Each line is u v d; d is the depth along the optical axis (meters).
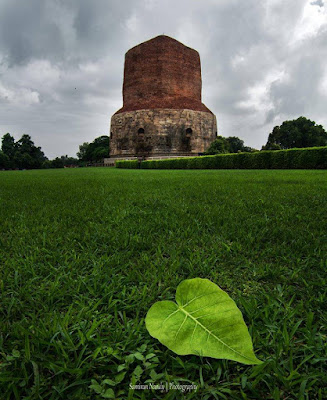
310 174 12.48
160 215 3.71
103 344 1.15
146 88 49.75
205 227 3.10
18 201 5.24
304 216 3.54
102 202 4.94
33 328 1.22
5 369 1.02
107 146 79.62
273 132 67.19
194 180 10.18
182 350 0.92
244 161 24.83
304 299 1.55
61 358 1.07
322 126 62.91
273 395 0.89
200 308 1.05
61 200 5.31
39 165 73.81
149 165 36.56
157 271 1.89
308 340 1.14
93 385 0.91
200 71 53.94
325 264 1.96
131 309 1.44
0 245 2.46
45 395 0.91
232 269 1.96
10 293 1.60
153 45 49.25
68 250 2.34
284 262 2.09
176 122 46.91
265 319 1.30
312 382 0.92
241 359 0.86
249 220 3.32
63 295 1.57
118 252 2.30
